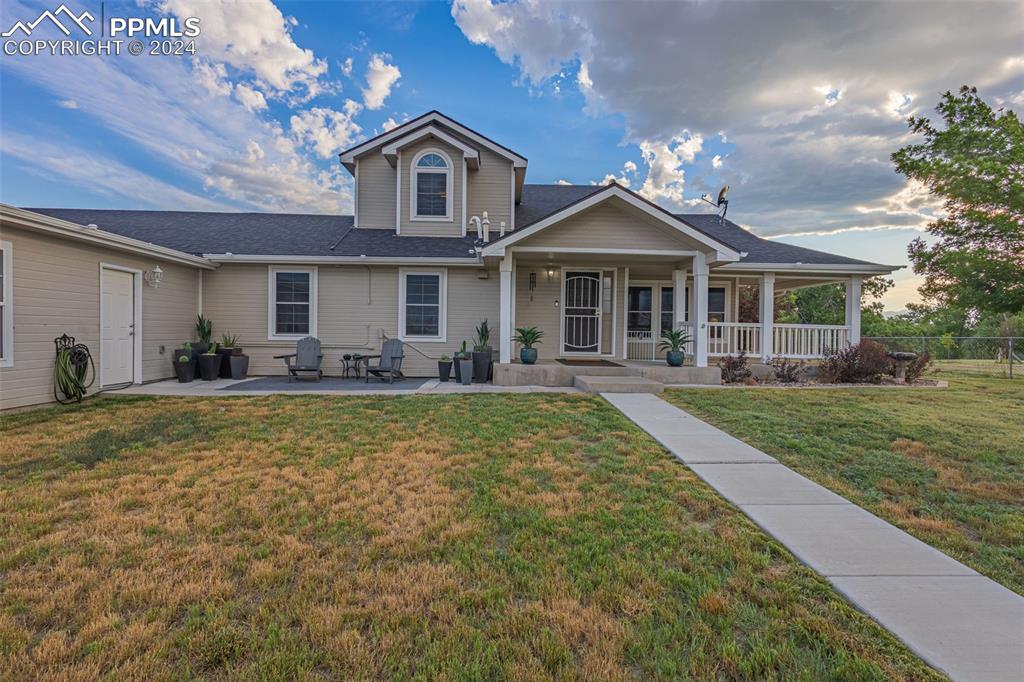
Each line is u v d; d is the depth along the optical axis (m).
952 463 4.50
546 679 1.78
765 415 6.45
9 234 6.35
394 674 1.80
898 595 2.34
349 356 10.07
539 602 2.27
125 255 8.42
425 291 11.07
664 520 3.21
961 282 14.20
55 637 1.98
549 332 11.70
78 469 4.13
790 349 11.10
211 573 2.49
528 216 13.09
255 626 2.07
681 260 10.74
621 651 1.93
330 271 10.89
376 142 12.23
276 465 4.31
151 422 5.88
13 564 2.56
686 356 10.90
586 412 6.64
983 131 13.20
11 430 5.45
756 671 1.84
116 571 2.50
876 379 10.16
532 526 3.09
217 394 8.02
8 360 6.37
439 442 5.10
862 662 1.87
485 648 1.95
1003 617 2.17
